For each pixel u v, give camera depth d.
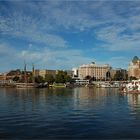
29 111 62.78
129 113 58.88
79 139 34.00
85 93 160.25
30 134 36.72
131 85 165.75
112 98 113.62
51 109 67.31
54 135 36.19
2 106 74.75
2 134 36.75
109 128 40.75
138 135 36.06
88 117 52.56
